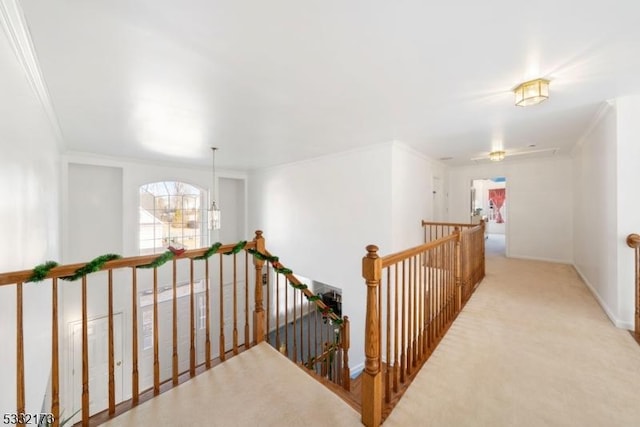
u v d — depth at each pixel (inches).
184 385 75.5
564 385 72.2
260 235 101.3
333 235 196.1
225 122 122.6
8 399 58.1
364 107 106.5
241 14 55.5
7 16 52.3
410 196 185.0
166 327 210.2
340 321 122.6
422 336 91.1
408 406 66.5
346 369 121.0
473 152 195.3
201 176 247.8
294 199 227.3
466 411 64.6
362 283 178.4
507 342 94.3
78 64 73.5
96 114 111.2
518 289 151.1
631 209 102.5
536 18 56.9
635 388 70.3
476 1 52.4
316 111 110.1
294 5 53.2
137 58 71.4
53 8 52.6
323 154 195.6
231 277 249.4
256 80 84.0
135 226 205.2
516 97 91.9
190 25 58.9
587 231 156.4
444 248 109.0
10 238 59.7
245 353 92.6
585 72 80.0
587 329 102.6
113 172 203.3
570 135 151.9
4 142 55.6
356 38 63.9
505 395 69.2
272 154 194.4
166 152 183.0
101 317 181.8
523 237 237.6
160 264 73.7
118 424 61.6
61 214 169.6
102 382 178.5
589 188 148.6
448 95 95.5
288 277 108.3
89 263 60.1
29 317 72.0
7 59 57.2
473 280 150.6
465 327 106.0
